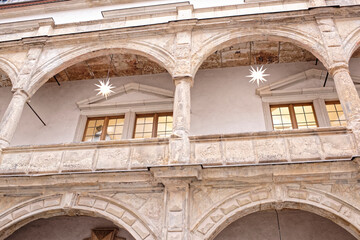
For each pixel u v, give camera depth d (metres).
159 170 7.12
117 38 10.27
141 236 6.96
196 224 6.87
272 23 9.64
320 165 6.91
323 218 8.92
